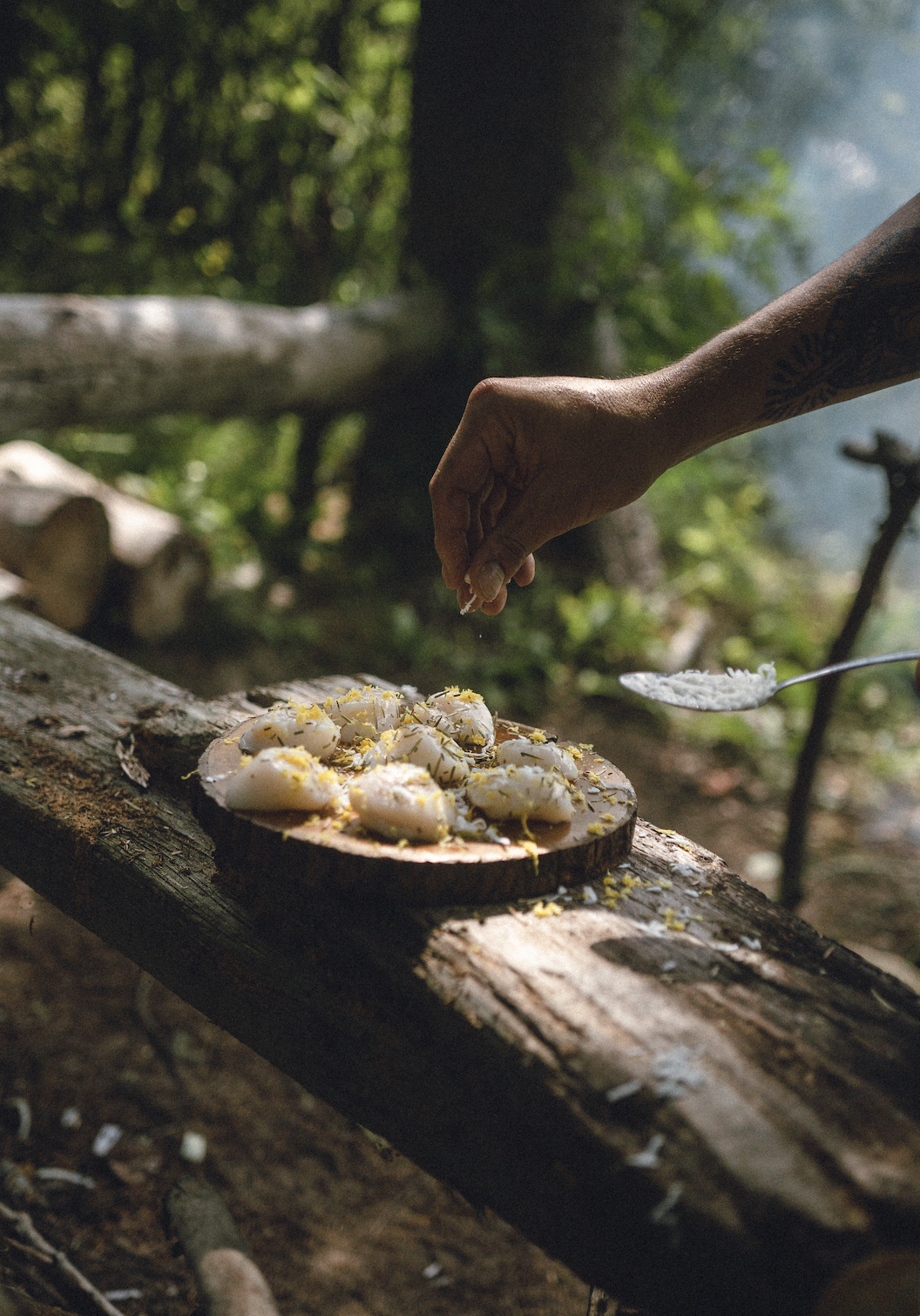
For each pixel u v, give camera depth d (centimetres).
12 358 366
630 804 153
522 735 172
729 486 855
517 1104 114
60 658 237
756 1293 98
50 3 621
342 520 624
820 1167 103
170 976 155
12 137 659
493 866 134
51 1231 222
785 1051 117
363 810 136
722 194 630
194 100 682
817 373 160
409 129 623
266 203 725
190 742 189
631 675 153
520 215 610
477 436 157
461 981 124
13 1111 250
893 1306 100
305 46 695
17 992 286
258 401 509
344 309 563
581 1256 110
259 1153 254
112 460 593
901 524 280
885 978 134
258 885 142
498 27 580
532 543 159
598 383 158
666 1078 112
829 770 527
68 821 170
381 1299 223
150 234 669
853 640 296
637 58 745
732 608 688
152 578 436
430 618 561
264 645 489
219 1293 178
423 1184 256
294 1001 137
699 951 133
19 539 382
